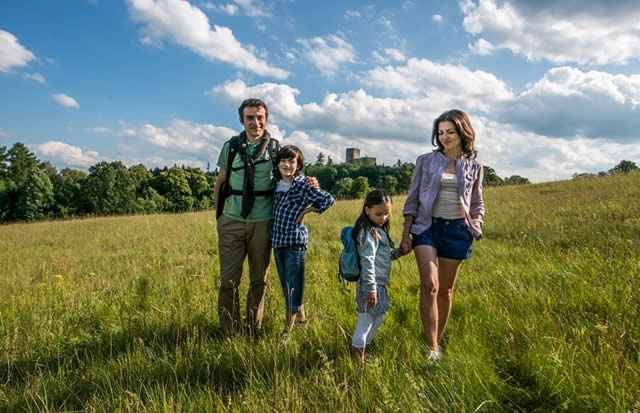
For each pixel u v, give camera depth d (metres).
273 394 2.06
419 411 1.81
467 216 2.68
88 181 55.62
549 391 1.92
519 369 2.21
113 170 56.56
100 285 4.66
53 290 4.53
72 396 2.24
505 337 2.53
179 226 12.10
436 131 2.85
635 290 3.06
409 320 3.17
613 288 3.18
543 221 7.62
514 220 8.36
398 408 1.83
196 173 74.88
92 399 2.12
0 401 2.16
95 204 53.94
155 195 64.69
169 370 2.44
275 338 2.90
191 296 3.93
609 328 2.46
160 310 3.50
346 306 3.59
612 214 7.44
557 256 4.81
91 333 3.28
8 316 3.50
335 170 123.62
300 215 3.07
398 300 3.64
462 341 2.61
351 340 2.79
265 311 3.54
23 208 51.06
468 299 3.55
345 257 2.64
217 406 1.93
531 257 4.97
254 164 3.19
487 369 2.14
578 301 3.06
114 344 2.93
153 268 5.60
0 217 51.22
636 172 14.94
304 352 2.64
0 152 79.56
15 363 2.65
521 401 1.93
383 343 2.76
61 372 2.46
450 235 2.70
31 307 3.67
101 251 8.52
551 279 3.74
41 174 53.72
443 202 2.72
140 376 2.36
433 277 2.54
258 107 3.16
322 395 2.06
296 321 3.26
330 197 3.06
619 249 4.63
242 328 3.04
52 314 3.53
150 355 2.63
